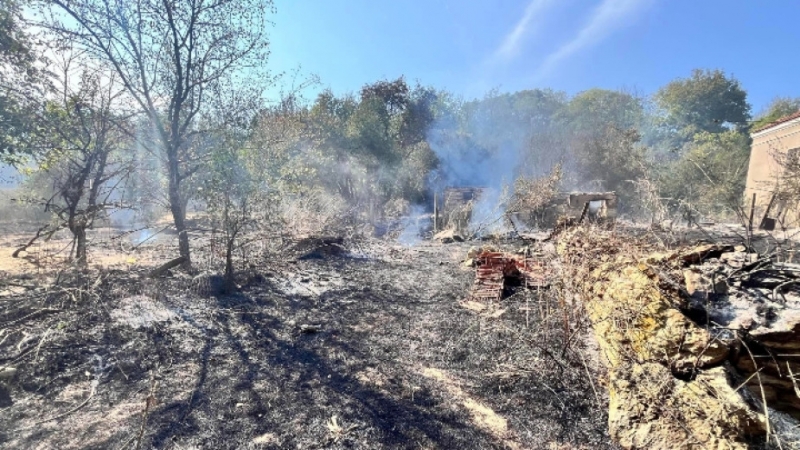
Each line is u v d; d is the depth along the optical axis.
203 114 7.46
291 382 3.59
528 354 4.07
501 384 3.61
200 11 6.59
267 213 8.20
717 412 2.30
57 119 6.36
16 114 6.09
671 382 2.65
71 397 3.14
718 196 7.80
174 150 6.83
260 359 4.02
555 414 3.14
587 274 4.23
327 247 9.44
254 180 7.74
